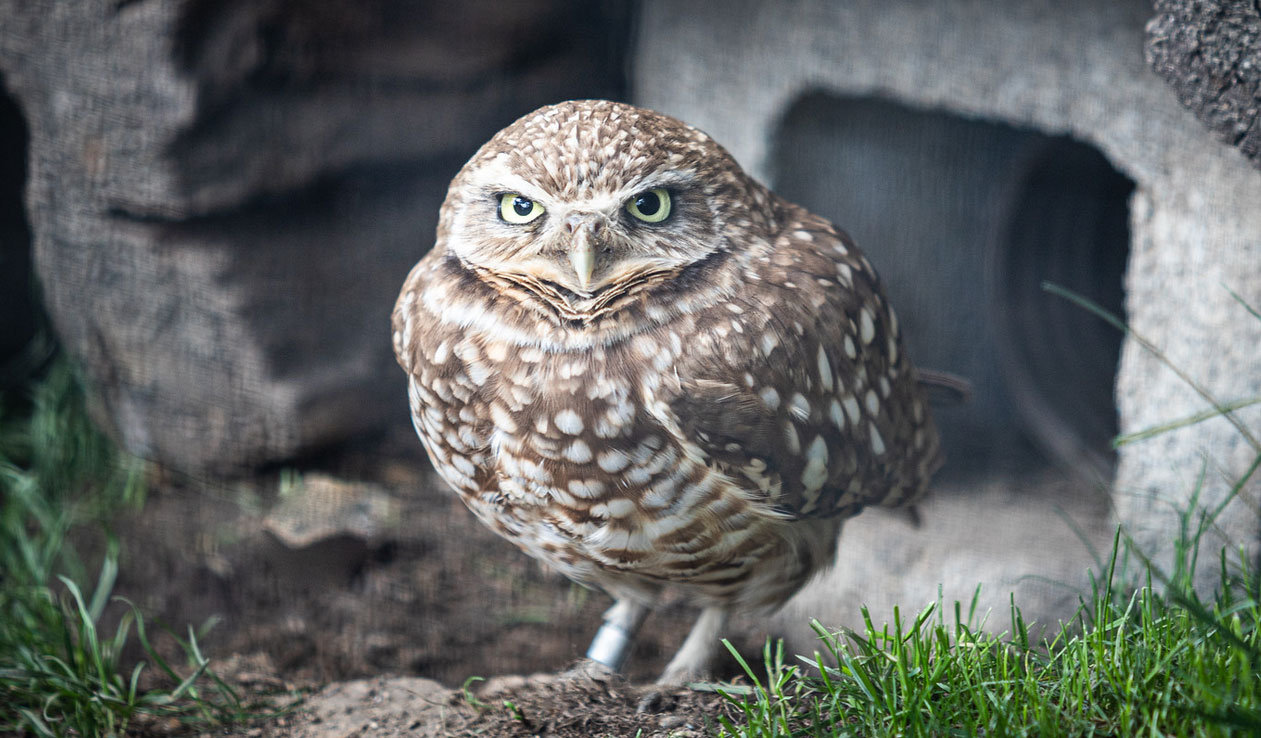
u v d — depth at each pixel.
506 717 5.10
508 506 5.18
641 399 4.70
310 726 5.49
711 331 4.76
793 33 8.11
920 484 6.23
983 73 7.34
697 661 5.79
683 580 5.34
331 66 7.97
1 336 9.34
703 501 4.89
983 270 10.48
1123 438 6.05
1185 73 5.05
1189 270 6.61
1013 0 7.08
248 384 8.35
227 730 5.55
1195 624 4.46
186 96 7.32
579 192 4.56
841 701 4.43
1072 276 10.19
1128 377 6.99
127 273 8.09
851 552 8.46
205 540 7.99
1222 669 4.02
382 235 8.82
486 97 8.88
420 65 8.42
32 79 7.65
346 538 7.68
